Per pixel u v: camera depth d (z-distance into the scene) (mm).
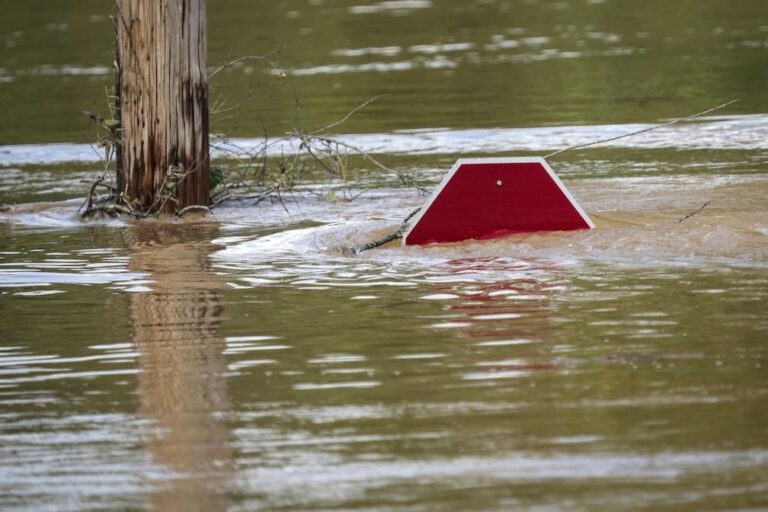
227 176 43625
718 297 23688
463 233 29578
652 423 17125
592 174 39844
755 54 66812
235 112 56469
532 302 23969
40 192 41406
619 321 22328
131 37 36562
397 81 63312
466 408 18062
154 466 16469
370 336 22141
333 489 15484
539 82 61312
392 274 26953
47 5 102125
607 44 74438
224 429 17719
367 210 36000
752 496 14797
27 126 54531
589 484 15273
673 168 40219
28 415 18656
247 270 28156
